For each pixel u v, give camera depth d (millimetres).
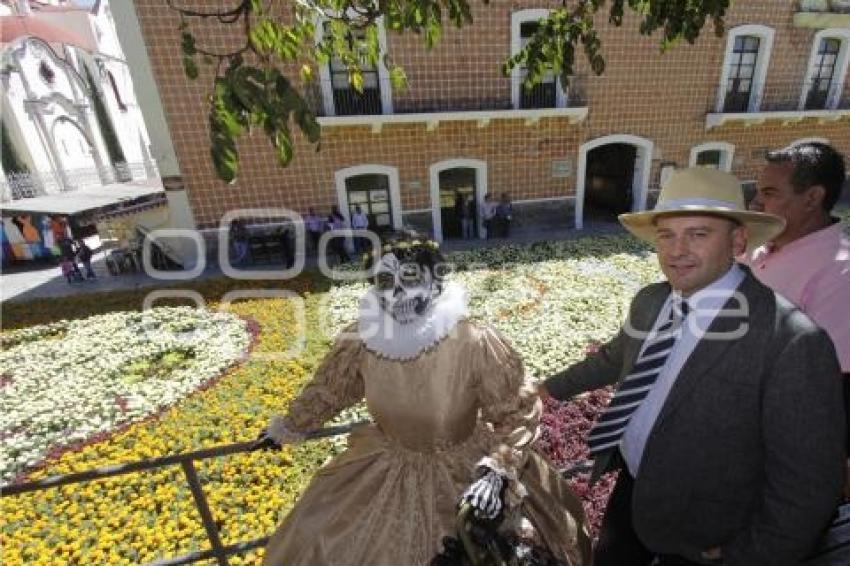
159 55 11055
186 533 3584
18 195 17359
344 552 1651
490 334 1605
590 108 14305
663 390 1501
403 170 13641
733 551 1307
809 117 15938
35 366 7070
